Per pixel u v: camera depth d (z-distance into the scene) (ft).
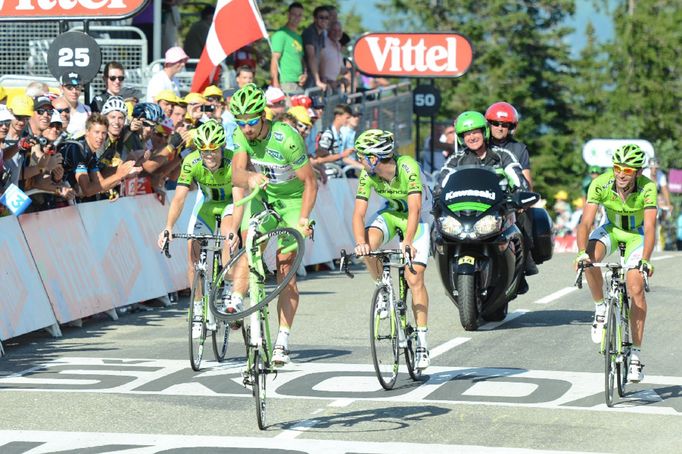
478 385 68.95
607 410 62.69
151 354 79.41
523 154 91.76
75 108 105.09
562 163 376.68
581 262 65.57
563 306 101.45
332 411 62.54
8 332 81.87
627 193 69.00
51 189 89.81
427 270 131.54
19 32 128.26
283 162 69.21
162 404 64.18
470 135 89.30
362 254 67.82
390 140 69.46
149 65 129.70
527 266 92.79
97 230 95.61
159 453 54.13
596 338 73.67
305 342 83.61
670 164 354.74
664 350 80.59
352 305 102.32
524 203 86.58
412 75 163.43
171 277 105.09
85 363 76.28
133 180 102.89
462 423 59.77
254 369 58.18
